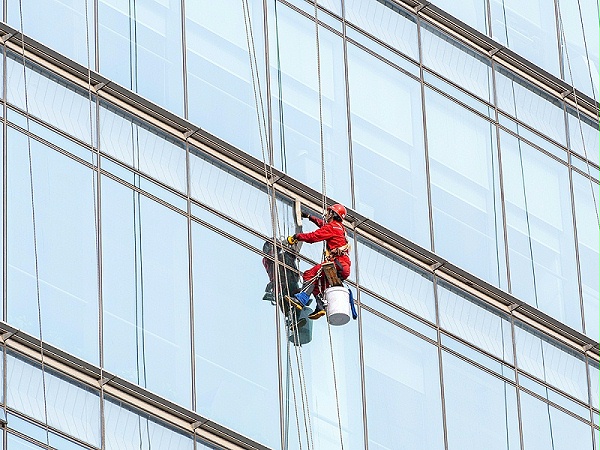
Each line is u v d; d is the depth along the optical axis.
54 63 56.84
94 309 55.09
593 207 67.31
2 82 55.88
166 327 56.06
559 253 65.75
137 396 55.00
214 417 56.03
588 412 64.56
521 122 66.50
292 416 57.38
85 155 56.38
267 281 58.22
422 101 63.88
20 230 54.69
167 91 58.53
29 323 54.06
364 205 61.28
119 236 56.16
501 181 65.06
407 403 59.94
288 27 61.34
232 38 60.19
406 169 62.69
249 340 57.31
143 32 58.66
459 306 62.59
